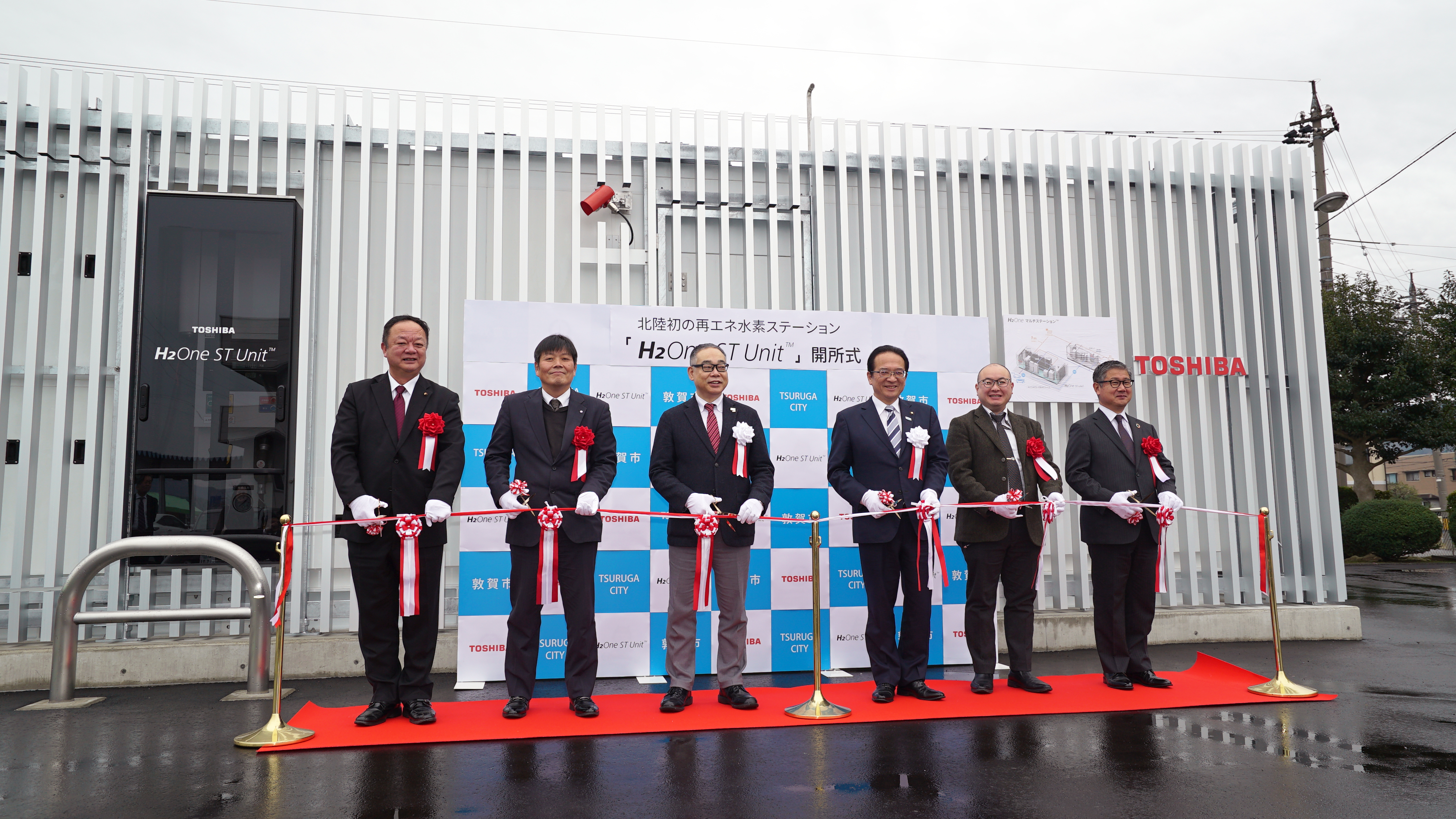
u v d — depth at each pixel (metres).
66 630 4.04
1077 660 4.96
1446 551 18.05
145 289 4.39
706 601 3.58
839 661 4.65
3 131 4.69
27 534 4.56
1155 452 4.19
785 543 4.66
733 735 3.28
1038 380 5.43
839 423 4.11
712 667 4.53
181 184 4.89
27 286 4.72
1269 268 6.00
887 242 5.44
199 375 4.41
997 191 5.62
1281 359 5.91
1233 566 5.68
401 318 3.58
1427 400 17.44
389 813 2.43
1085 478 4.15
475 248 4.91
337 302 4.85
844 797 2.56
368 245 4.90
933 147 5.55
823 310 5.11
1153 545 4.16
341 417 3.50
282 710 3.81
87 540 4.53
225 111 4.82
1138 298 5.81
